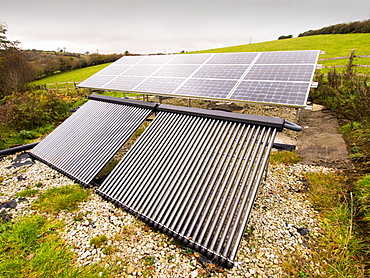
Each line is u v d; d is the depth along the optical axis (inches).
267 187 180.2
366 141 222.4
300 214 147.9
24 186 193.9
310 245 123.6
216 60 361.1
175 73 351.9
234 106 411.8
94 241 128.5
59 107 425.1
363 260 110.7
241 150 143.6
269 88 250.7
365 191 150.6
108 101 263.7
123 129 206.8
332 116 310.2
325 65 569.9
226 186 128.7
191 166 146.9
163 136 177.8
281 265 112.0
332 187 169.3
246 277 106.1
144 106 221.8
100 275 108.0
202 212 123.3
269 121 149.3
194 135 167.0
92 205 163.2
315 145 239.1
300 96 225.5
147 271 110.5
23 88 685.9
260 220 144.6
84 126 240.2
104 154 192.2
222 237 109.2
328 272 107.0
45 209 160.1
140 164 164.7
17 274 109.7
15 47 781.9
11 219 152.0
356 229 129.6
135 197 146.0
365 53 596.7
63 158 214.1
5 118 344.5
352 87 319.6
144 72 389.1
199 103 449.7
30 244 128.3
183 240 116.4
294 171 200.2
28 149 281.3
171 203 132.6
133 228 139.6
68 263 115.1
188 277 107.0
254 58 333.4
